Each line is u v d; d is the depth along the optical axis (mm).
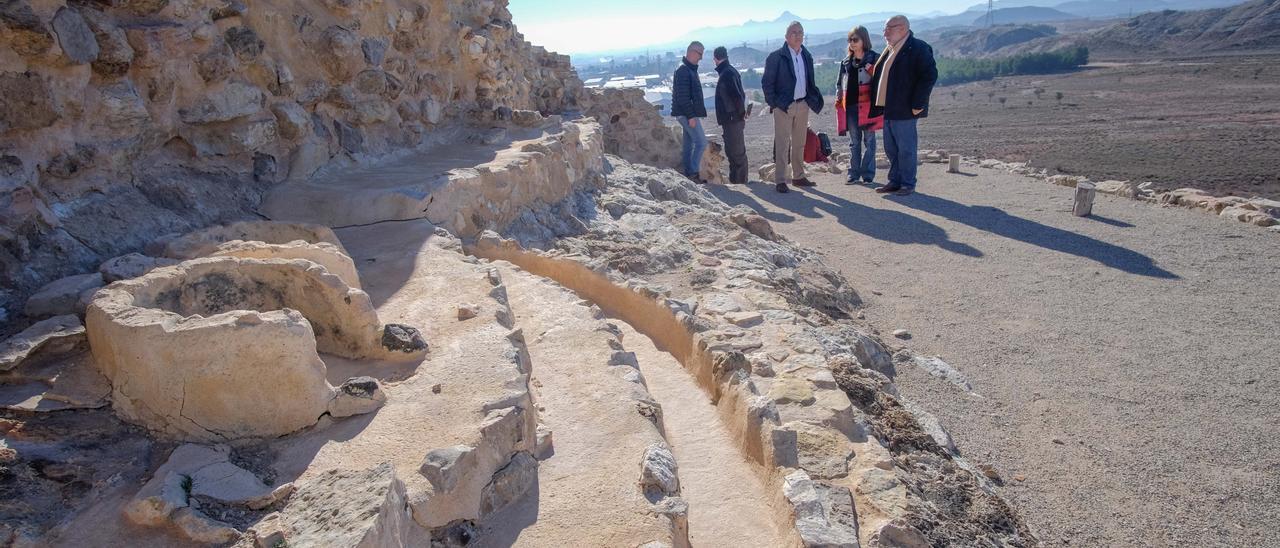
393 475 2209
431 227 5230
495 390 2891
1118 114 43781
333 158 6266
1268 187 19250
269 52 5688
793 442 3098
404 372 3143
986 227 9195
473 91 9016
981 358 5711
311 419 2715
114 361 2719
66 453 2514
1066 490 4082
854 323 6250
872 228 9297
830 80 109625
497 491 2562
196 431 2641
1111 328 6145
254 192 5422
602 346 3783
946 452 4117
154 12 4672
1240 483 4121
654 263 6582
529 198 7035
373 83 6680
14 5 3723
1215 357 5562
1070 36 169000
